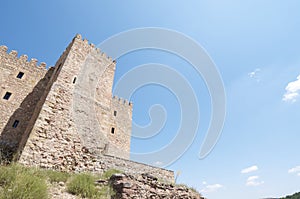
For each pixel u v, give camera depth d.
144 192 9.15
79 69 17.14
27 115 20.61
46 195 5.78
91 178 8.84
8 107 19.86
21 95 21.08
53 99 13.95
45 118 12.84
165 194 10.19
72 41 18.41
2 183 5.68
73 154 12.98
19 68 22.02
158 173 16.67
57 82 14.92
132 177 9.47
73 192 7.16
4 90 20.27
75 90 15.98
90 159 13.19
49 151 12.01
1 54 21.36
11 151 17.28
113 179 9.14
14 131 19.19
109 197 7.50
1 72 20.70
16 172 6.35
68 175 9.34
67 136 13.58
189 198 11.31
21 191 5.17
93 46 19.47
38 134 12.02
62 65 16.59
